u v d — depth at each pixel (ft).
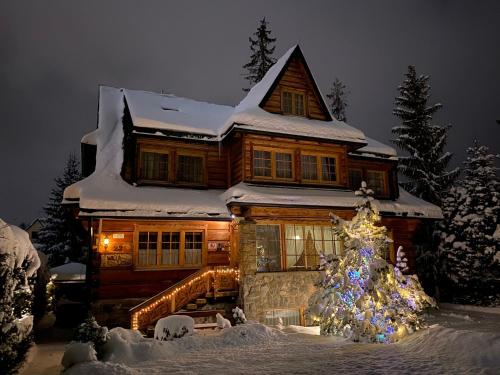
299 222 46.88
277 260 45.60
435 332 27.91
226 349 30.17
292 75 55.36
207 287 42.06
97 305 40.50
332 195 49.08
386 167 61.72
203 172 51.88
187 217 42.98
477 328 39.19
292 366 23.66
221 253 47.29
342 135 52.65
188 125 51.93
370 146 61.36
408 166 85.71
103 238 42.32
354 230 35.40
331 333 34.94
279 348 29.89
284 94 54.70
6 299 23.56
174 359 27.07
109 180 46.34
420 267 71.36
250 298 41.81
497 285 58.70
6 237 25.03
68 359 24.67
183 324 32.86
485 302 58.03
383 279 32.48
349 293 33.22
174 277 44.57
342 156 53.83
